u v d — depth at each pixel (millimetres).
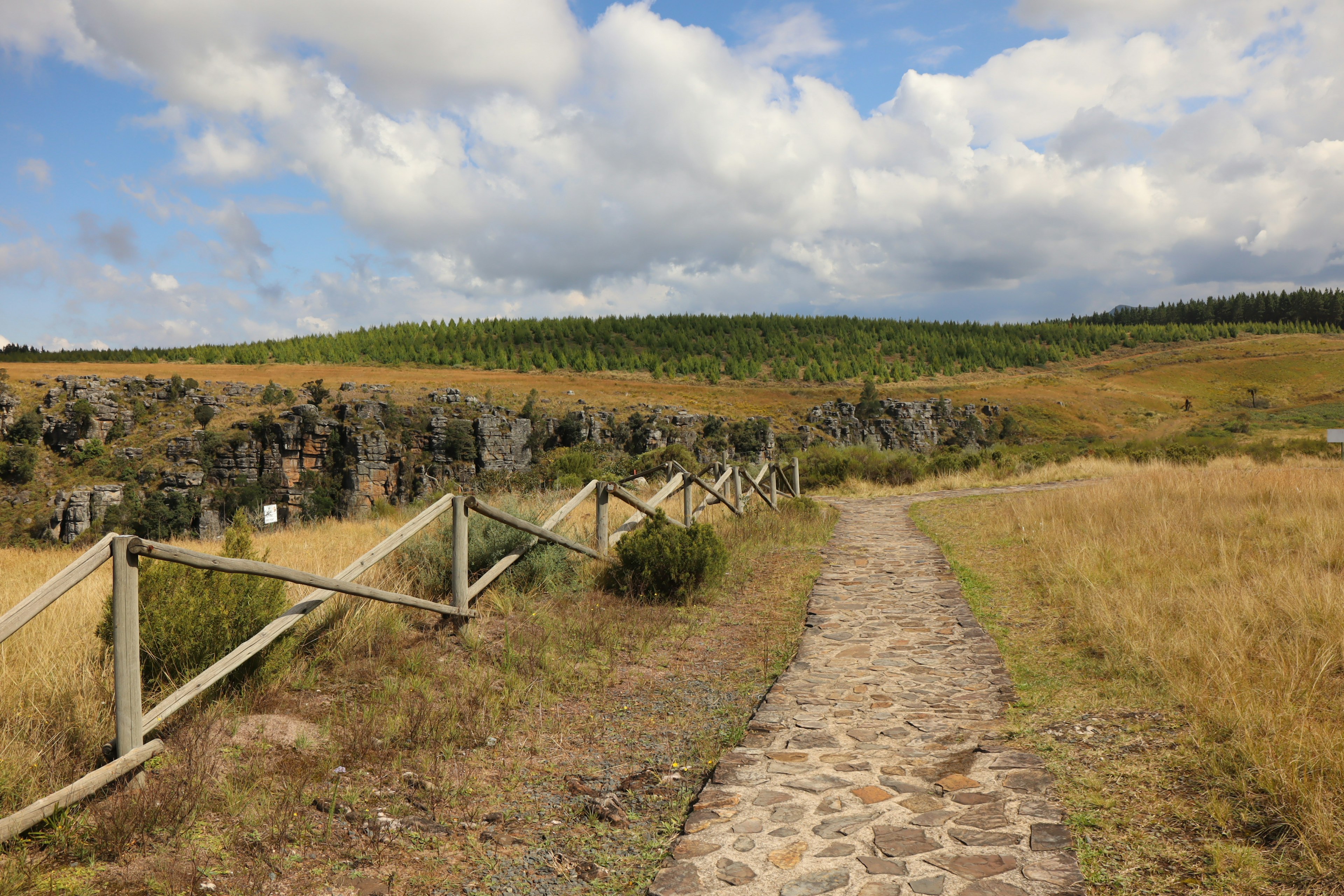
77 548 16000
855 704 5047
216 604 4551
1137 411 139250
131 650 3414
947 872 2898
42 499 81250
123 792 3287
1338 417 87375
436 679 5211
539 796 3738
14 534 77062
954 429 128250
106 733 3707
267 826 3203
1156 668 5020
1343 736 3650
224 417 95188
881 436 123312
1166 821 3201
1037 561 9117
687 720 4859
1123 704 4660
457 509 6125
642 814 3586
